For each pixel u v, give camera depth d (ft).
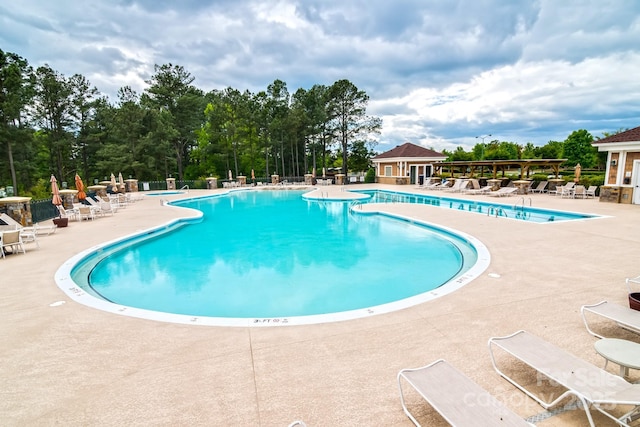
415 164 110.52
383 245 36.32
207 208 69.36
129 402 10.27
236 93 142.51
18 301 18.86
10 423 9.42
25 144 105.29
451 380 9.21
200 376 11.59
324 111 140.46
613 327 14.28
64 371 12.03
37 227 37.32
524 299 17.65
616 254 25.80
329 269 28.73
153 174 134.62
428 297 18.26
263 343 13.85
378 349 13.12
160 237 41.60
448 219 43.83
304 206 70.95
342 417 9.43
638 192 52.90
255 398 10.36
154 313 17.12
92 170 144.66
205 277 27.27
